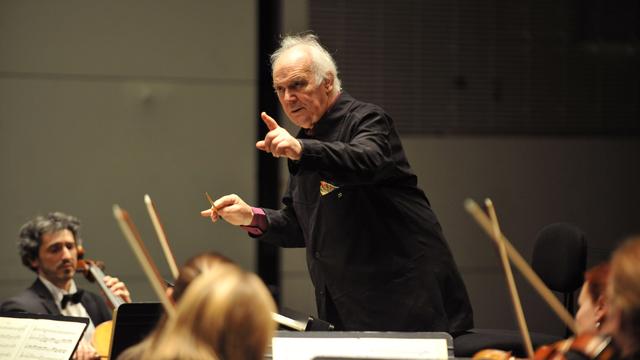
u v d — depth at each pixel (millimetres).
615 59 11516
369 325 6273
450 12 11312
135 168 10797
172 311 3883
